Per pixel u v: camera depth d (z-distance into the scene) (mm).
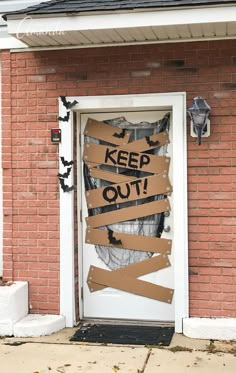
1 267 5930
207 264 5270
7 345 5023
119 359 4648
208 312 5277
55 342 5086
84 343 5055
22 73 5602
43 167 5582
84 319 5742
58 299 5566
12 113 5629
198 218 5281
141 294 5625
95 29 4906
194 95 5266
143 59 5359
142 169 5582
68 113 5500
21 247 5633
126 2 4961
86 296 5754
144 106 5359
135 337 5191
